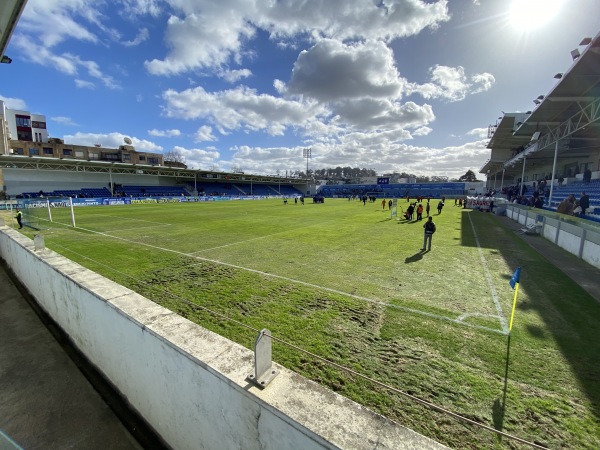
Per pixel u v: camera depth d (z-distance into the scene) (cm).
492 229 1677
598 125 1783
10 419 262
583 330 468
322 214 2561
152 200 4309
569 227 1082
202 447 185
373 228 1669
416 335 445
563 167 3303
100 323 276
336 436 118
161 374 205
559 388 329
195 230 1543
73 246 1088
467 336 444
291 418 127
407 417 281
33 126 6425
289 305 553
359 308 544
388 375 346
